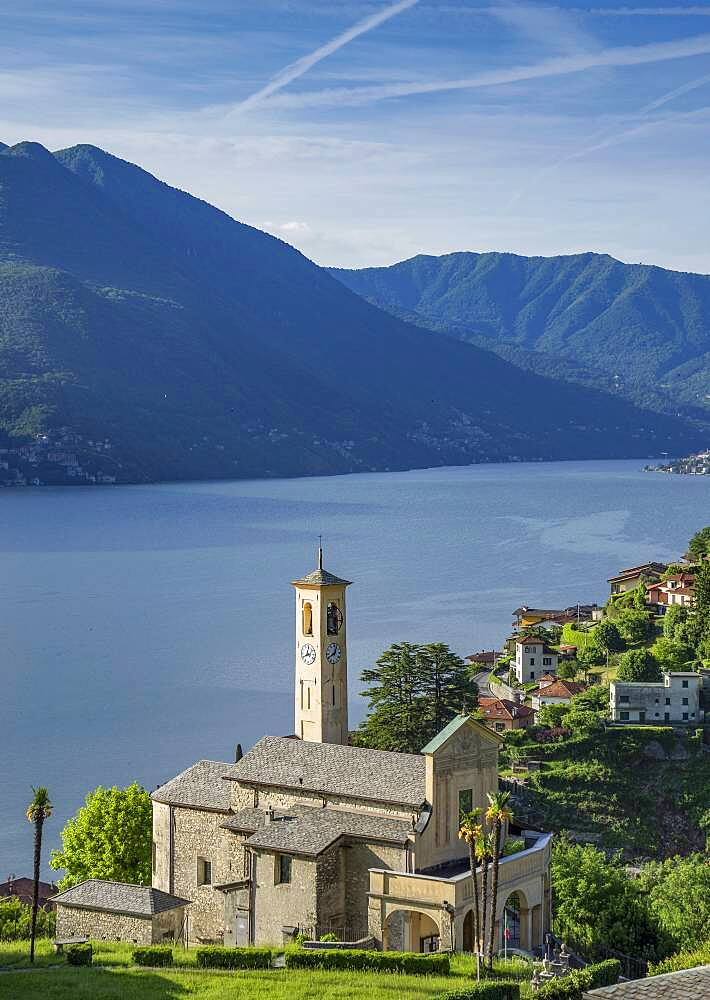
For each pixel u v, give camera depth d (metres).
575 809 193.25
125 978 74.81
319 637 126.06
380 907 88.06
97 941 87.88
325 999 70.19
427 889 86.25
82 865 116.50
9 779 195.38
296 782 96.62
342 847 91.31
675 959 76.69
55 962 80.38
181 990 72.06
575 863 105.31
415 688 166.12
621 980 69.19
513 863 91.38
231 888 93.50
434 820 90.06
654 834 189.38
